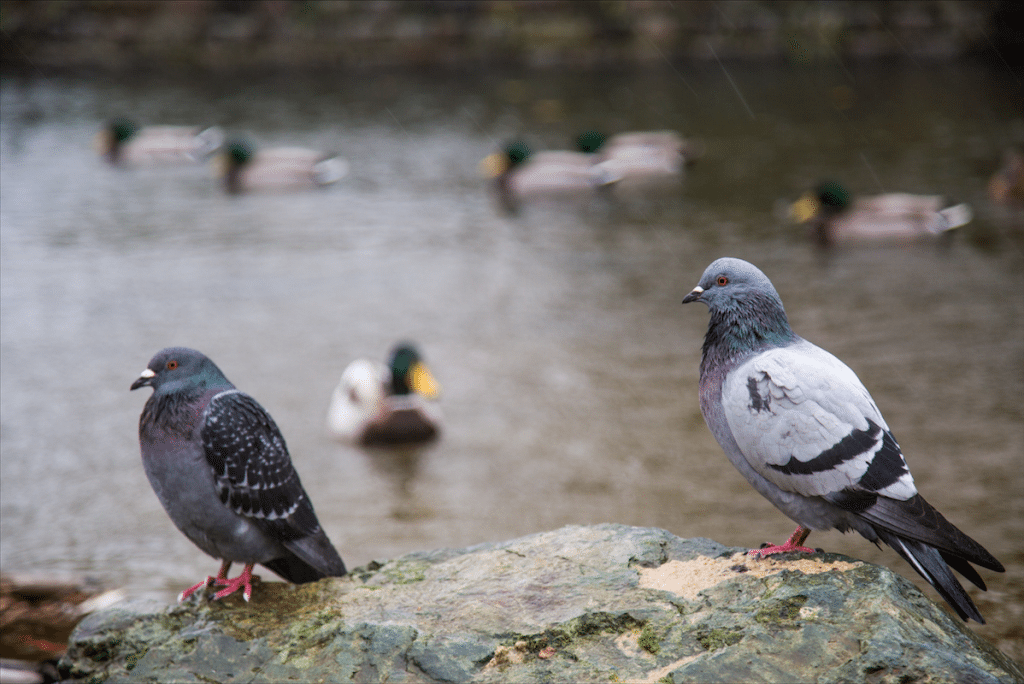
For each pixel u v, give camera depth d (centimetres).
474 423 1264
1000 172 2350
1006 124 2808
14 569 913
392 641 491
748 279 519
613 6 3894
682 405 1286
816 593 477
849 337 1459
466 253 1967
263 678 485
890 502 469
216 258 1941
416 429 1221
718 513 996
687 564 536
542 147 2812
